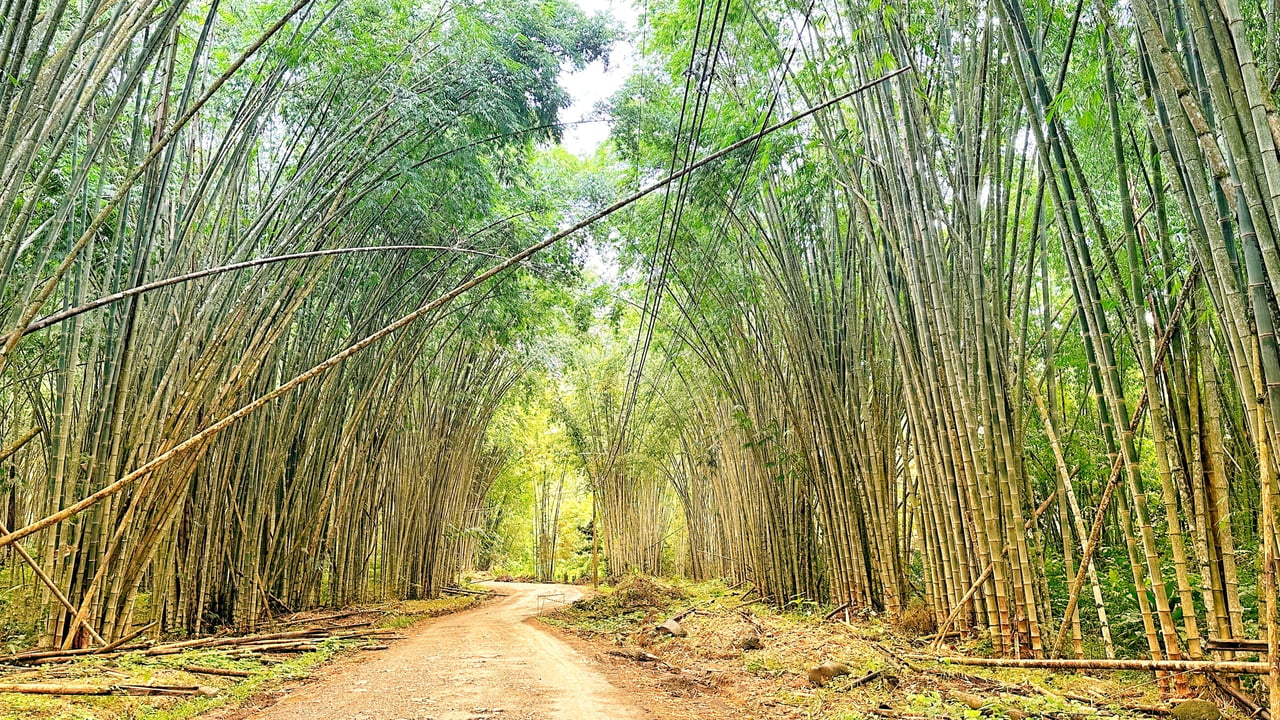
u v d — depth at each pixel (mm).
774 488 9852
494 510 22969
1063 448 6332
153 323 5430
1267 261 2473
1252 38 3670
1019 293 5887
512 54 8172
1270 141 2307
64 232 5910
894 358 6840
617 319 11430
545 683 4930
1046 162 3924
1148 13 2684
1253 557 4910
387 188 7113
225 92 6676
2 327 5977
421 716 3873
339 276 8023
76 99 3535
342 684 4910
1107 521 6770
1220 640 3346
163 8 5668
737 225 7688
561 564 28469
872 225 6074
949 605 5793
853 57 5680
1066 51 3865
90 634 5023
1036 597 5176
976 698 3832
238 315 5750
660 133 8273
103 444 5148
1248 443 4980
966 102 4961
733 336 9156
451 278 9977
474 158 7766
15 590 7113
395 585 12844
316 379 8609
